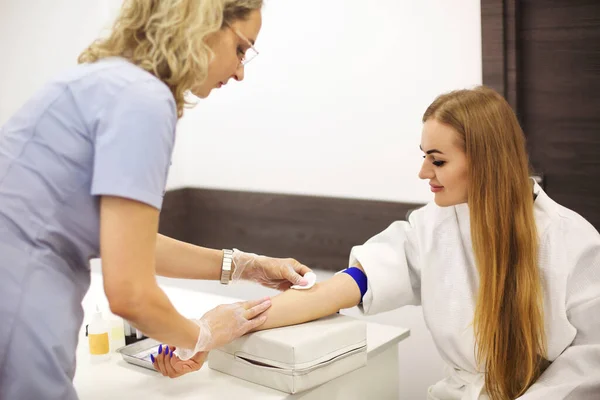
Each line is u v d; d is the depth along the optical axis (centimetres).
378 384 160
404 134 259
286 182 291
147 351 154
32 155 116
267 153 293
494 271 144
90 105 115
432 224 159
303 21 274
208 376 143
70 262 120
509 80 237
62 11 283
